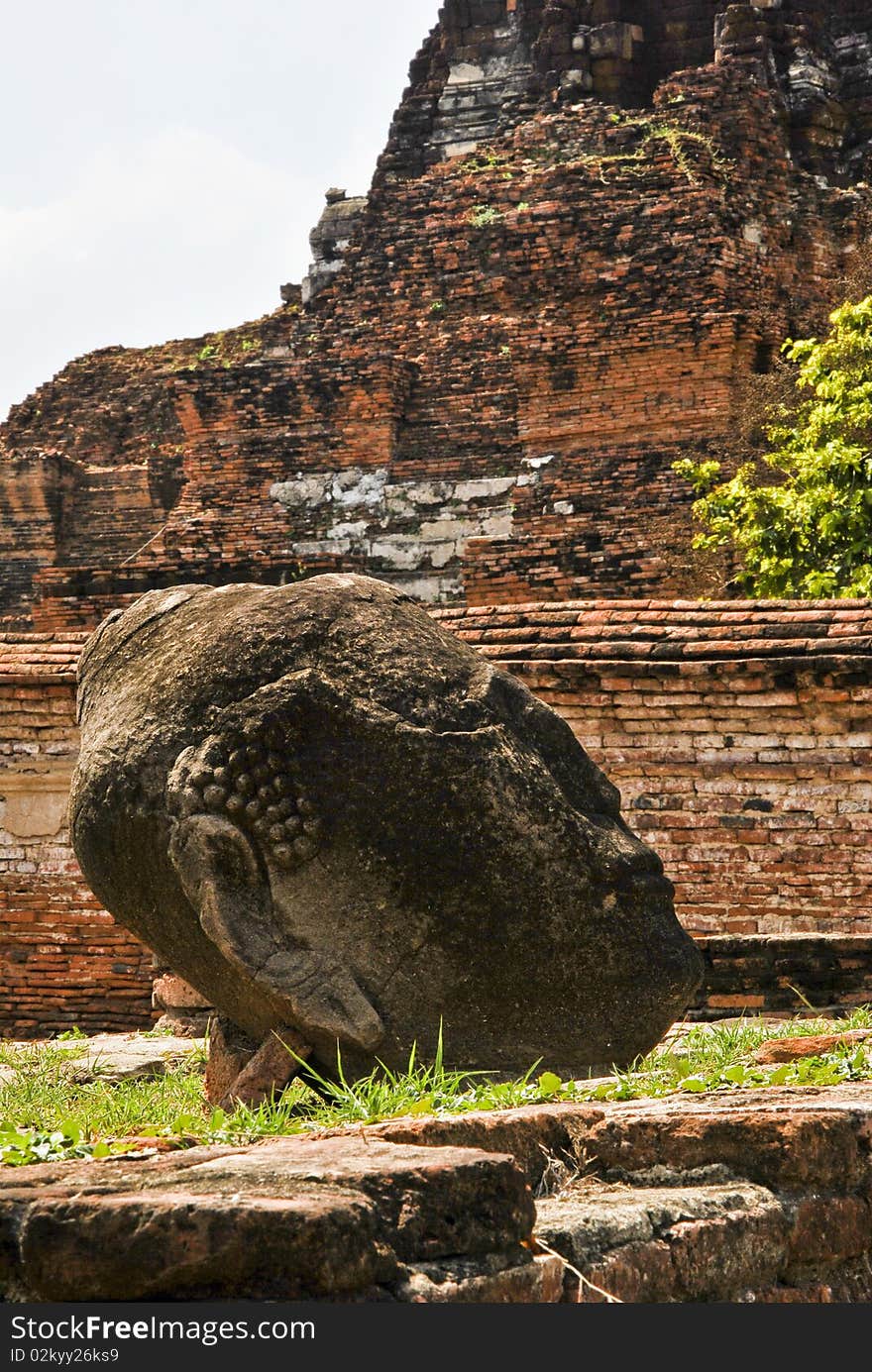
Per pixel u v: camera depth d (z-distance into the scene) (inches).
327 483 1029.2
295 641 235.0
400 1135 140.3
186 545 1046.4
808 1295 140.8
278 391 1040.2
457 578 999.6
